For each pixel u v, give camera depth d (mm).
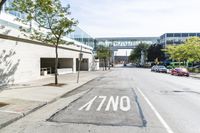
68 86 16781
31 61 21078
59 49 30625
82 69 49812
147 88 16547
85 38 55688
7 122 6590
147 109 8883
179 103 10289
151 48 83688
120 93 13688
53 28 16734
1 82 15602
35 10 15758
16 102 9664
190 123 6848
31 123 6734
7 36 16234
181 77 30703
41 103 9547
